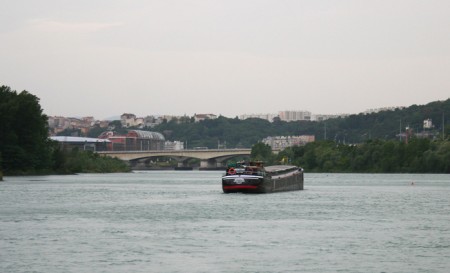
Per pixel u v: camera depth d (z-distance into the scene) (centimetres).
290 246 9769
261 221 12762
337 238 10550
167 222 12531
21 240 10188
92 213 14150
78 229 11450
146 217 13375
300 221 12800
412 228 11825
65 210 14788
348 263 8588
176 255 9038
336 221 12850
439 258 8931
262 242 10106
